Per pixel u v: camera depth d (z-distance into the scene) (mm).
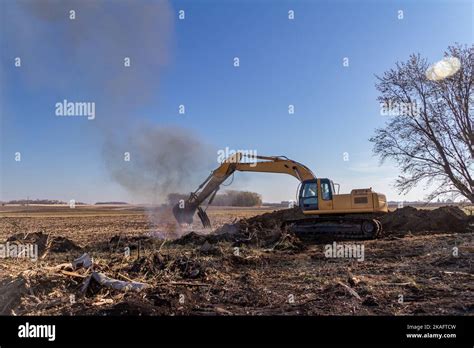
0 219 29312
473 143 21359
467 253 10156
